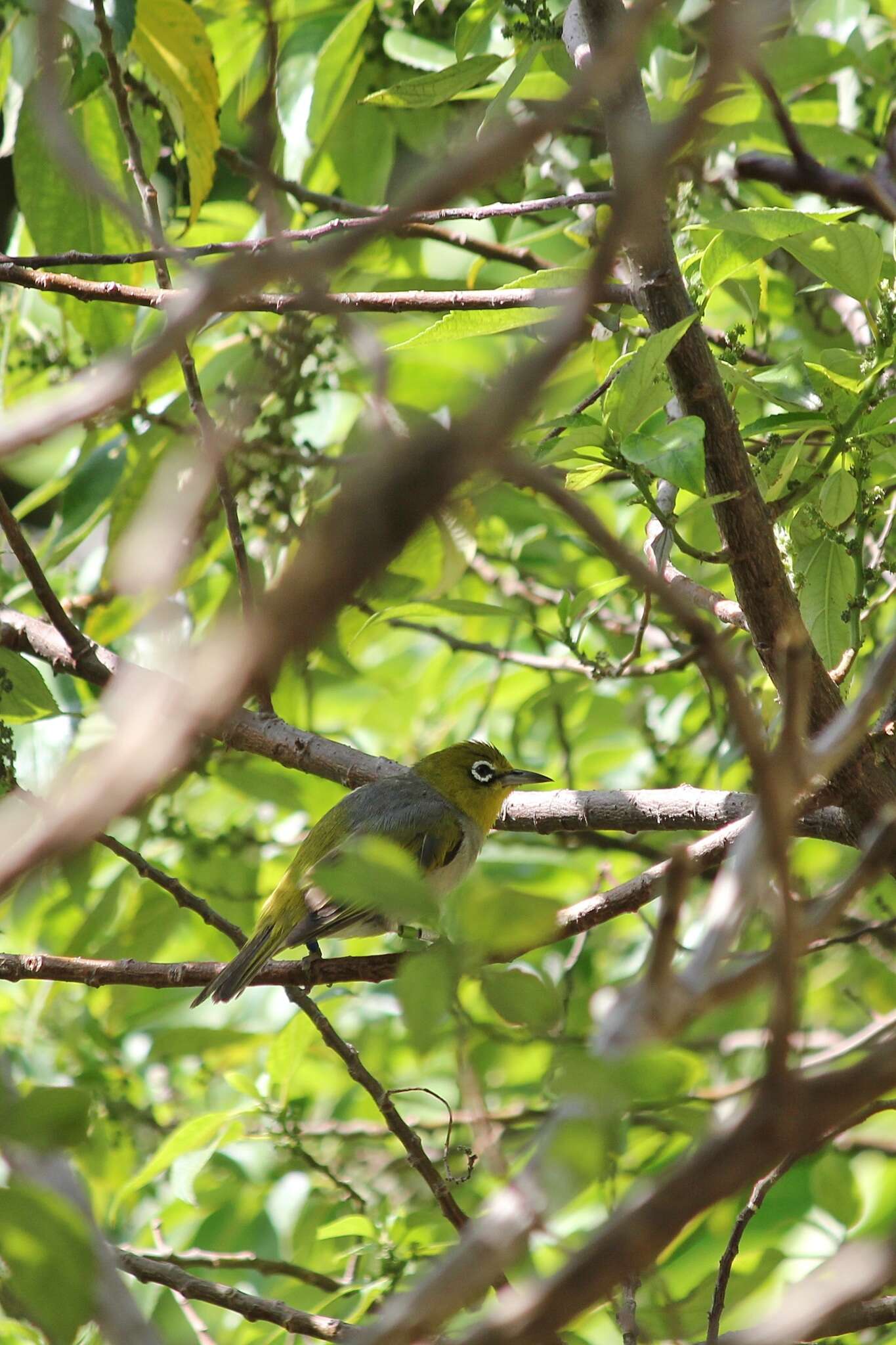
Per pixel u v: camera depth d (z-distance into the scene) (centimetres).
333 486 942
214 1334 1082
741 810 852
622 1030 320
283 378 888
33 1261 354
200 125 1031
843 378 819
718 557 745
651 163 222
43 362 1229
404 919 431
